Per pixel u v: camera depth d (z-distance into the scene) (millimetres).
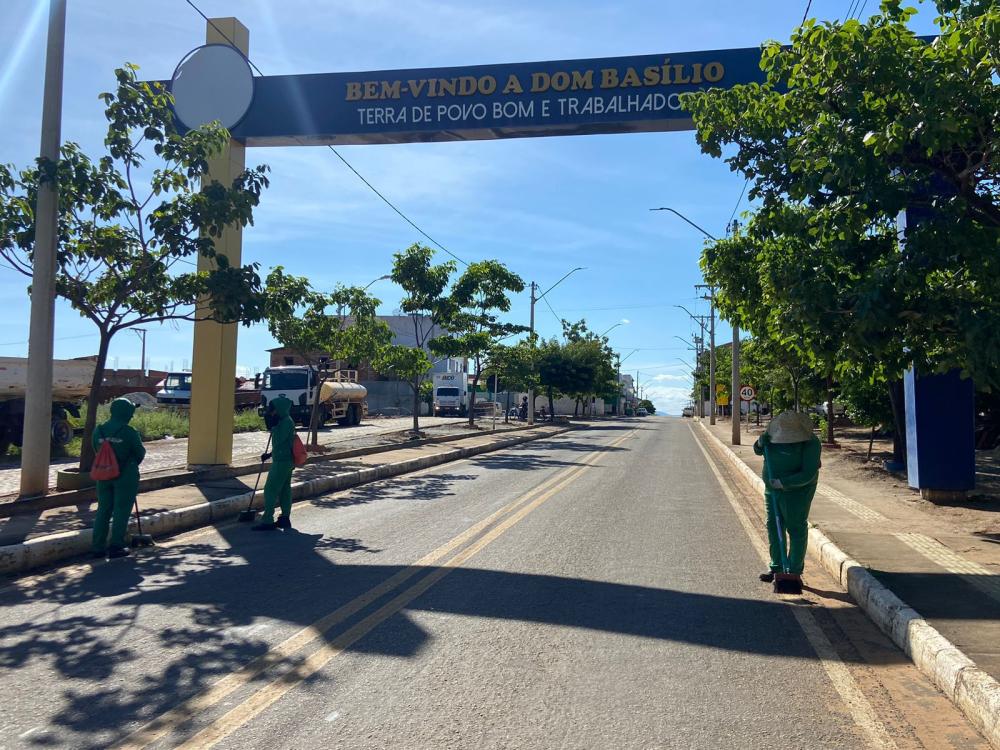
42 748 4074
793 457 7344
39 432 11430
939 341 8422
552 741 4203
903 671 5387
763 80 15336
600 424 58375
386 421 45656
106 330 12836
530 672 5238
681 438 37156
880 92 7562
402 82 16547
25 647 5680
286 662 5371
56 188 11625
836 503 12578
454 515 11914
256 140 17125
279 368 36281
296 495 13820
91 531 9289
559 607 6793
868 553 8469
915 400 12523
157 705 4633
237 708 4590
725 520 11812
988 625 5766
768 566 8586
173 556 8945
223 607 6734
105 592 7281
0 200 11898
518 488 15453
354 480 16141
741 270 11203
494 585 7527
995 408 20328
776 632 6211
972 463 12359
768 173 8594
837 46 7488
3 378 19609
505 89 16188
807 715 4602
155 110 12266
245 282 12812
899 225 11672
